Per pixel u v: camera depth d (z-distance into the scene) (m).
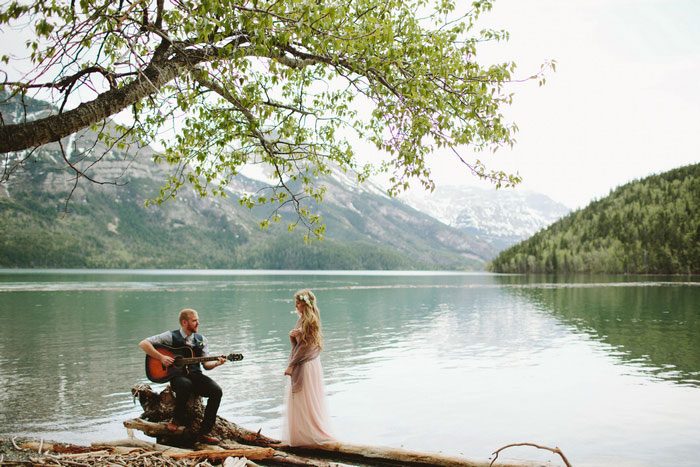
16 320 27.89
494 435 8.75
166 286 76.12
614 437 8.65
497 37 7.45
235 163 8.05
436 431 8.91
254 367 14.80
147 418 7.09
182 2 5.31
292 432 6.96
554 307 38.84
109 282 89.31
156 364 6.90
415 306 40.66
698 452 7.90
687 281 104.69
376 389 12.07
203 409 7.02
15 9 4.41
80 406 10.23
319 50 5.93
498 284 91.88
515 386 12.38
